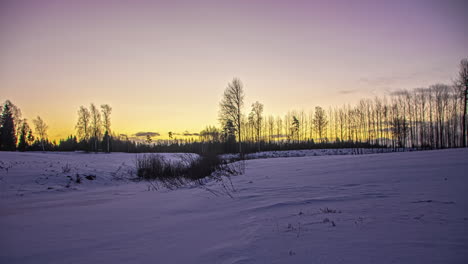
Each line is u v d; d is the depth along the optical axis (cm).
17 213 674
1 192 1170
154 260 276
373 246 248
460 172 615
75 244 364
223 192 704
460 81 3166
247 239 308
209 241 323
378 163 943
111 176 1703
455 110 3909
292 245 271
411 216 330
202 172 1279
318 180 701
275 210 445
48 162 1780
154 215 531
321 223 336
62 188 1334
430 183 527
